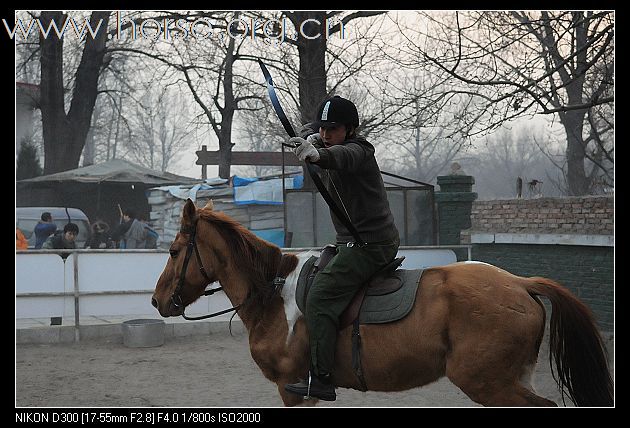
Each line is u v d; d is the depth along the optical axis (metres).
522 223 10.54
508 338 3.78
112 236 15.18
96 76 21.08
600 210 9.16
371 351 3.99
